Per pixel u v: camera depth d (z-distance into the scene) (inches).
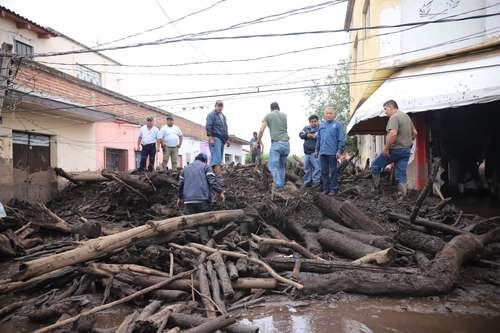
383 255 174.4
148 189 334.3
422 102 312.3
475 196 367.2
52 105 414.6
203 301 146.9
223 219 225.6
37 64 404.8
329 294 158.4
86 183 416.5
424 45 368.8
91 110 484.7
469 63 329.7
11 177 366.9
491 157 383.6
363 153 773.9
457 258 167.2
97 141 582.9
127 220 327.9
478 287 164.7
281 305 149.9
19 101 365.1
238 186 322.3
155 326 119.5
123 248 180.7
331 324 130.3
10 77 309.7
